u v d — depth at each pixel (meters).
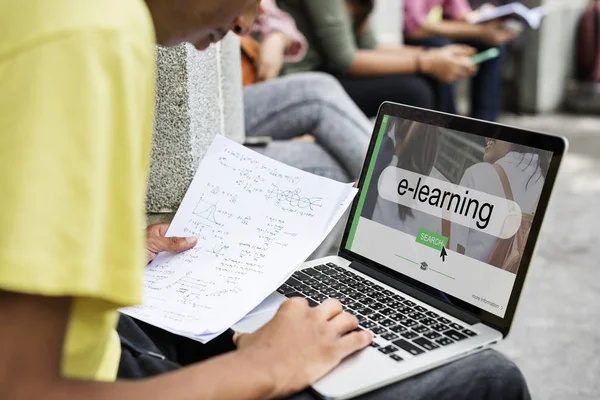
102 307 0.54
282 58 2.13
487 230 0.82
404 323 0.79
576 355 1.84
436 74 2.47
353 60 2.38
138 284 0.52
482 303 0.80
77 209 0.48
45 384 0.49
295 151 1.64
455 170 0.87
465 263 0.83
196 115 1.15
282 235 0.91
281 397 0.64
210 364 0.61
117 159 0.52
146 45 0.53
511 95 4.93
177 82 1.10
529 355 1.84
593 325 1.99
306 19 2.33
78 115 0.48
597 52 4.80
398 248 0.91
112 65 0.50
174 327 0.79
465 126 0.87
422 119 0.92
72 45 0.49
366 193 0.96
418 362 0.71
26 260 0.47
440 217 0.87
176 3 0.61
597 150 3.86
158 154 1.14
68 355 0.54
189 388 0.57
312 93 1.70
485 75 3.74
